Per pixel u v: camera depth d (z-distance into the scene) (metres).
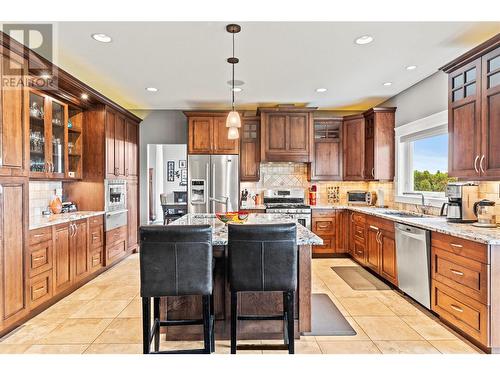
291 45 2.96
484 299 2.18
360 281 3.87
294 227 2.01
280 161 5.14
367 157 4.98
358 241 4.56
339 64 3.45
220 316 2.42
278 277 2.01
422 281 2.88
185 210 5.24
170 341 2.41
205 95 4.71
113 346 2.35
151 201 5.32
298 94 4.68
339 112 5.71
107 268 4.25
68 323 2.71
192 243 1.92
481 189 2.97
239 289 2.01
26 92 2.63
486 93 2.49
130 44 2.92
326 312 2.92
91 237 3.82
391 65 3.49
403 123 4.50
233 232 1.99
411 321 2.75
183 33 2.70
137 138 5.28
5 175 2.39
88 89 3.60
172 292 1.94
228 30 2.63
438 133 3.72
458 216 2.93
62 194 4.09
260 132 5.22
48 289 2.98
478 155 2.59
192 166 5.07
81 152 4.09
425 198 3.87
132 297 3.32
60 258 3.17
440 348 2.30
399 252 3.30
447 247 2.56
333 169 5.32
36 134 3.18
